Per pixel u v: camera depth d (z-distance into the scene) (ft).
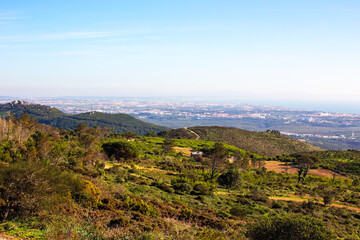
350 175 204.85
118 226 43.68
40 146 99.66
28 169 40.68
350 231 81.61
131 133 330.54
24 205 39.83
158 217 58.49
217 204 94.73
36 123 254.88
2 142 102.01
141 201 61.98
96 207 53.98
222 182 137.49
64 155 103.71
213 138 394.73
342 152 304.09
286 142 392.27
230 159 218.18
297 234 37.52
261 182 154.92
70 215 43.98
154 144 286.25
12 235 32.32
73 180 53.93
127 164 151.12
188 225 57.72
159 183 107.24
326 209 105.40
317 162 234.79
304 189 145.28
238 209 82.38
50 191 43.04
